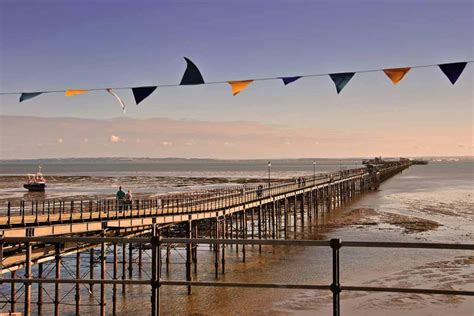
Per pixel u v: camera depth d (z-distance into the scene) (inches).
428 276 1112.2
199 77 306.2
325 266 1249.4
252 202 1642.5
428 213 2413.9
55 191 3540.8
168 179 6048.2
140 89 318.3
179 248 1515.7
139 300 986.7
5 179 6092.5
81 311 928.3
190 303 954.7
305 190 2234.3
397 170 7475.4
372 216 2357.3
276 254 1430.9
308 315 856.9
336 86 306.3
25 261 823.1
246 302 948.6
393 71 296.2
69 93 330.6
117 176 7263.8
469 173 7746.1
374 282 1070.4
